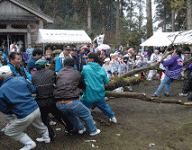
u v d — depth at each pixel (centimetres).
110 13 4431
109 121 454
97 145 347
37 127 341
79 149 333
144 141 361
